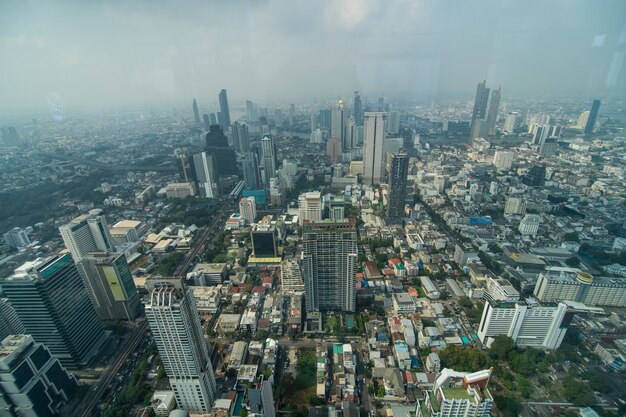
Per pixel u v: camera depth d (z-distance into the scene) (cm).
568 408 17688
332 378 19862
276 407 18138
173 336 15500
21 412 16738
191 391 17175
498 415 17488
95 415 18350
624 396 18050
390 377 19088
